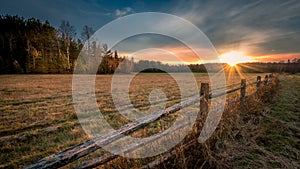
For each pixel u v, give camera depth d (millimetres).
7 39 35500
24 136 3670
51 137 3633
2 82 17703
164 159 1867
